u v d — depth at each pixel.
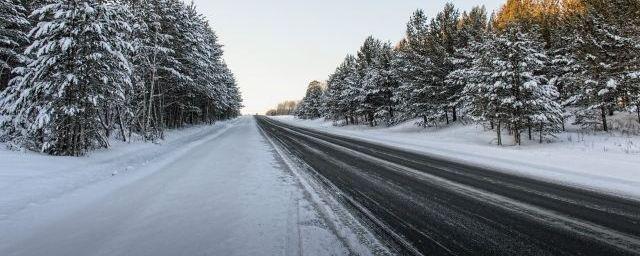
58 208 6.56
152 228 5.24
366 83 42.47
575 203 6.95
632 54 23.12
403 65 38.50
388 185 8.57
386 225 5.42
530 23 34.41
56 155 13.12
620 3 25.66
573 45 25.92
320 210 6.18
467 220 5.75
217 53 42.19
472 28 34.34
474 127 28.25
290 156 14.21
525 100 20.41
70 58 12.88
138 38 21.55
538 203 6.92
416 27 36.50
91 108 13.54
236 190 7.70
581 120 24.58
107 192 7.85
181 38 27.80
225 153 15.05
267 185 8.27
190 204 6.57
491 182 9.10
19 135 14.05
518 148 19.64
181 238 4.79
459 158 14.42
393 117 40.38
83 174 10.00
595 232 5.24
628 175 10.32
